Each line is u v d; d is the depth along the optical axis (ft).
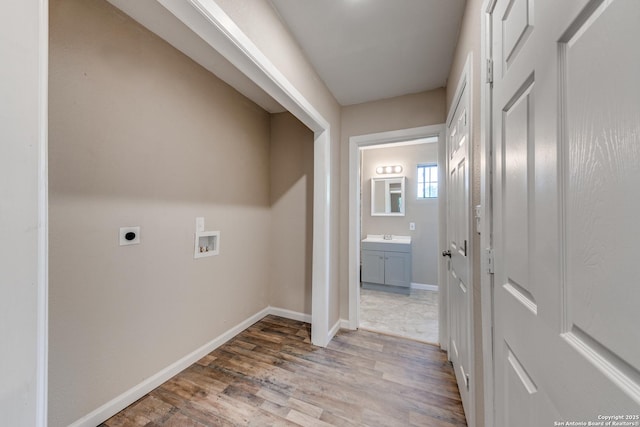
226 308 7.61
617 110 1.20
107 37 4.72
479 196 3.70
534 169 2.04
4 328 1.40
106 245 4.73
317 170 7.39
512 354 2.50
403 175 13.58
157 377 5.58
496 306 2.97
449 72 6.67
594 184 1.36
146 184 5.41
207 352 6.88
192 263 6.48
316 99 6.73
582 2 1.44
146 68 5.39
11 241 1.41
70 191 4.25
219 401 5.14
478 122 3.73
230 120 7.71
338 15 4.96
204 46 5.98
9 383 1.41
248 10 4.07
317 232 7.40
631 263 1.13
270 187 9.66
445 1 4.60
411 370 6.19
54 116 4.06
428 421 4.66
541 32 1.90
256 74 4.63
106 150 4.72
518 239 2.36
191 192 6.46
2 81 1.38
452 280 6.19
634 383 1.11
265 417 4.74
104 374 4.69
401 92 7.73
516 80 2.39
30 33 1.48
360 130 8.42
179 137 6.14
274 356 6.79
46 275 1.56
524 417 2.19
